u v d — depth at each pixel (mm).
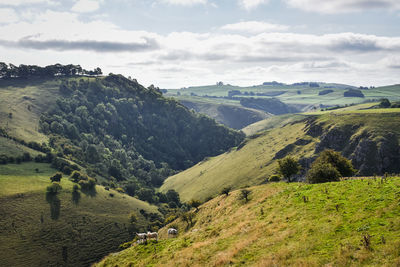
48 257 99625
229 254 22812
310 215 26062
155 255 28969
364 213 22391
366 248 16734
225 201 67500
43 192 129000
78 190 140000
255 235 25516
